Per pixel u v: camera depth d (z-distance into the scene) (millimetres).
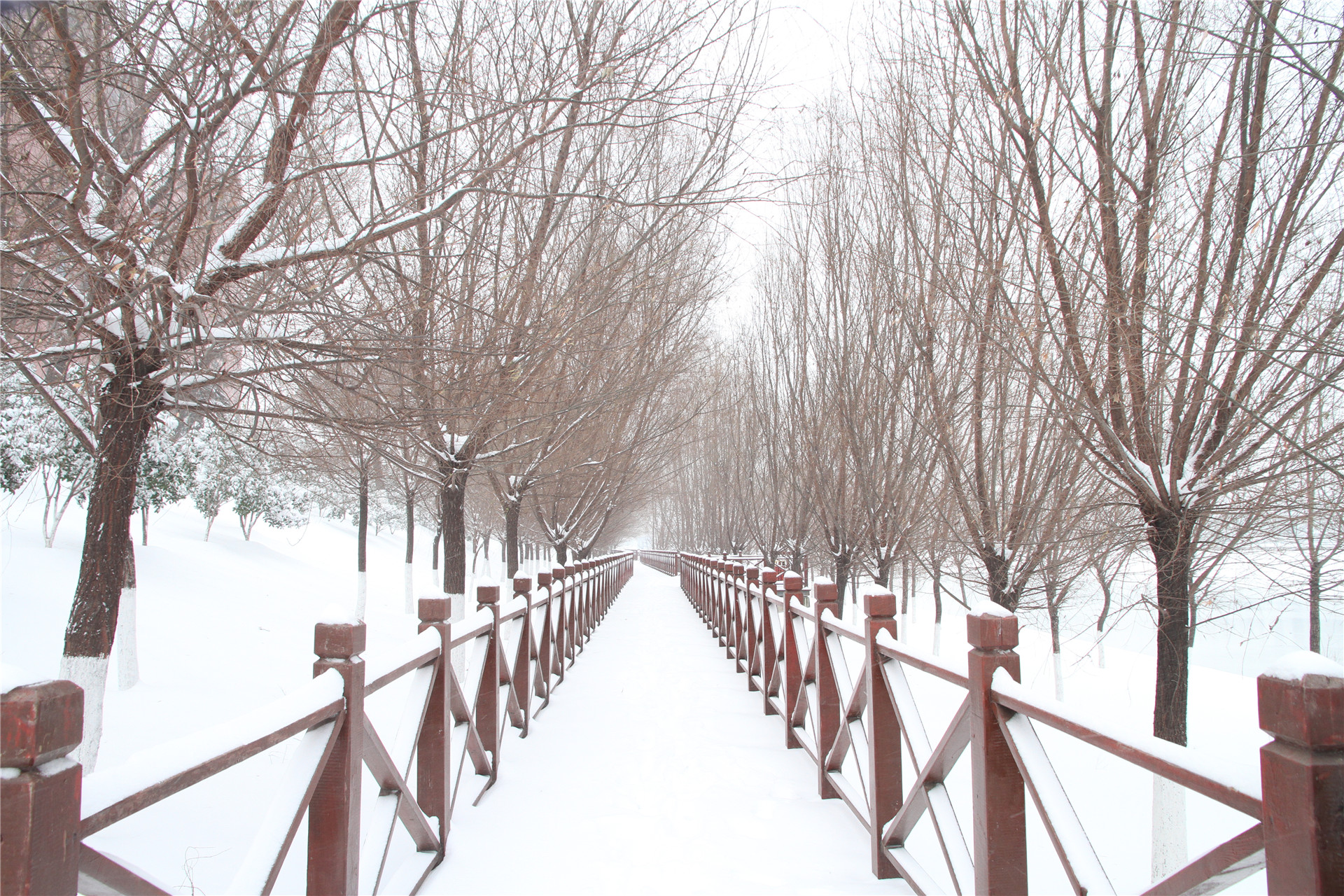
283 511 27234
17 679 1202
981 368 6961
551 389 9000
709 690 7625
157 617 10734
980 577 7637
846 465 10406
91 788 1335
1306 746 1187
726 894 3053
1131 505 5613
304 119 4473
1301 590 6297
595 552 40781
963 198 7090
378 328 4727
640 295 7855
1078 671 13945
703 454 28938
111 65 3949
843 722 3883
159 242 3900
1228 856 1416
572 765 4934
